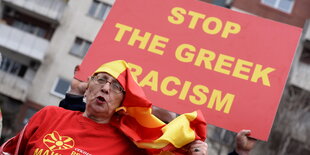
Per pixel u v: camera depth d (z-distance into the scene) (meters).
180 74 3.73
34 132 2.82
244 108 3.56
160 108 3.76
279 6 22.69
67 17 22.50
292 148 19.44
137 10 3.99
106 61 3.82
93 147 2.72
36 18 22.84
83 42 22.41
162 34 3.89
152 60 3.80
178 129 2.69
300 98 19.27
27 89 22.09
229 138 19.55
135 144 2.82
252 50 3.75
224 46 3.79
